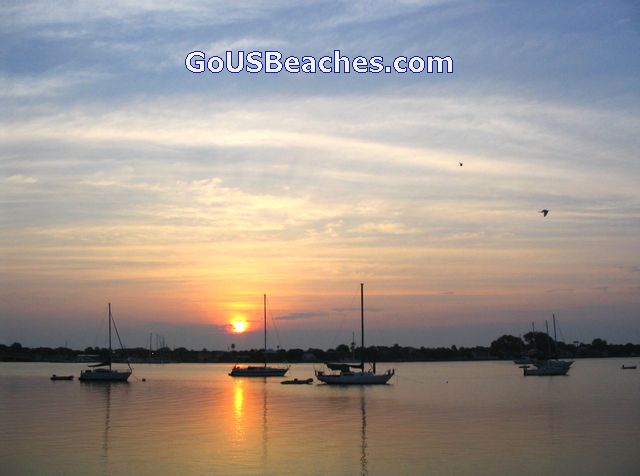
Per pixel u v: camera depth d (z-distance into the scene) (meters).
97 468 42.16
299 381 125.75
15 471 41.59
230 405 80.88
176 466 42.59
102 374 130.75
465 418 65.88
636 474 40.56
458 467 42.31
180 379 148.38
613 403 81.44
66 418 66.81
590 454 46.03
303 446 49.19
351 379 120.62
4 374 175.88
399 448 48.25
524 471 41.25
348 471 41.31
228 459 44.56
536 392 101.06
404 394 97.94
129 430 57.62
